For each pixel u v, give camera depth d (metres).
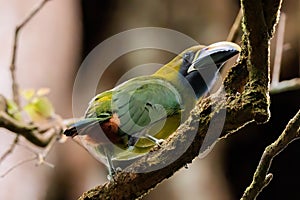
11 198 11.98
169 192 13.72
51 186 12.82
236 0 14.50
